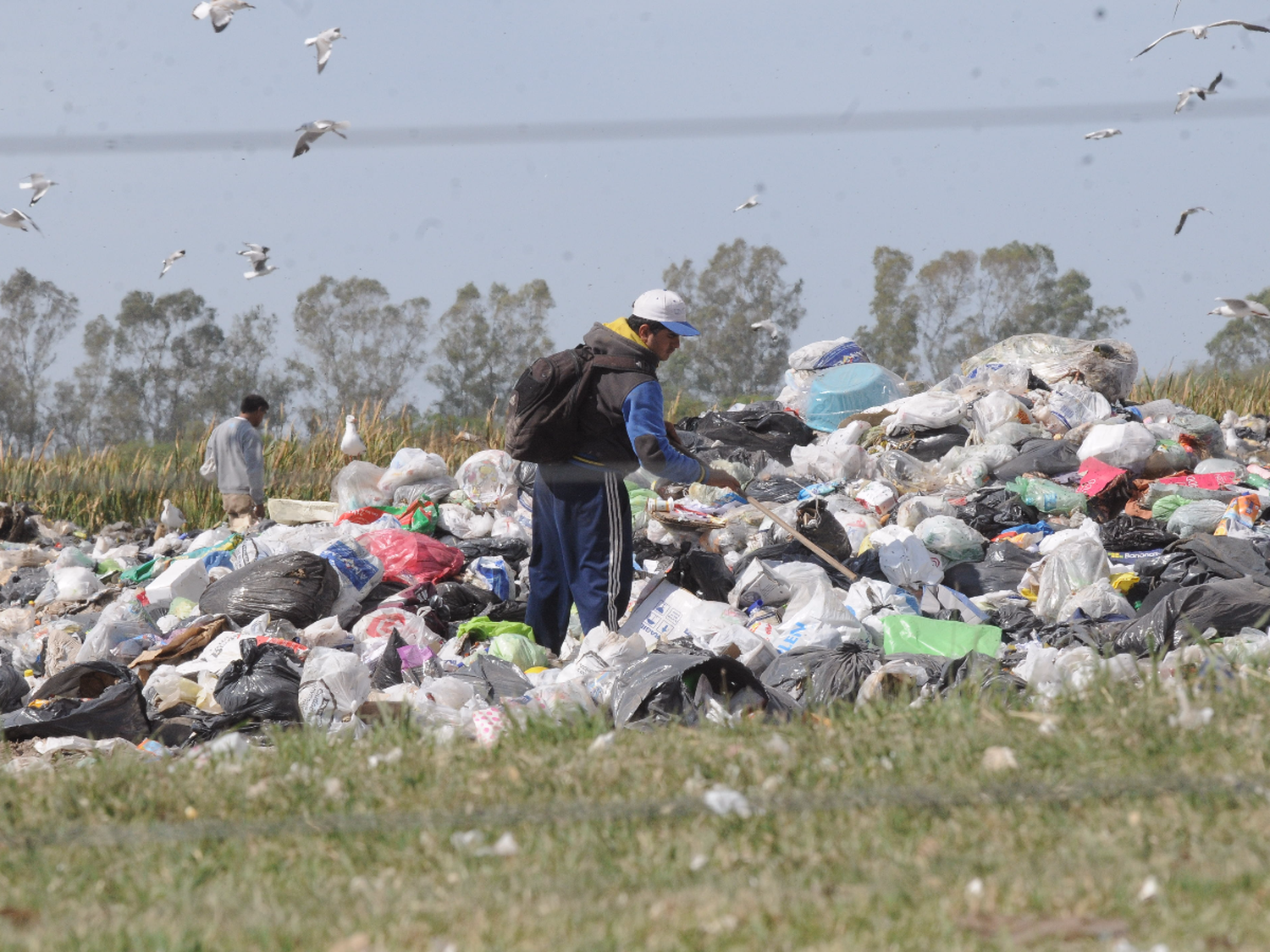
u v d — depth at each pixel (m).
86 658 26.44
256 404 46.03
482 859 12.20
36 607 34.16
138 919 10.91
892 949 9.61
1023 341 49.75
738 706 17.95
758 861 11.77
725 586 26.66
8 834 13.31
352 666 21.11
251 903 11.30
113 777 15.12
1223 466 37.53
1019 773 13.43
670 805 13.09
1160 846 11.38
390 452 55.19
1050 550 29.88
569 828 12.78
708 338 109.81
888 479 37.62
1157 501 33.50
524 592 31.02
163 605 30.66
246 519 44.09
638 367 22.86
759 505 25.50
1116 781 12.84
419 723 18.52
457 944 10.11
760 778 13.88
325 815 13.48
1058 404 42.78
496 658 23.03
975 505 34.03
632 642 21.31
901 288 128.25
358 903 11.19
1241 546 27.14
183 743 20.86
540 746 15.89
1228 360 61.53
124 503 54.12
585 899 11.04
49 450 57.66
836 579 28.42
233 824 13.30
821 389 45.50
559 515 23.33
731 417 43.38
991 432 39.97
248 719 20.97
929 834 12.15
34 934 10.62
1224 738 13.89
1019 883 10.73
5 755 19.61
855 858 11.64
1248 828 11.57
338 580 27.78
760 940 9.88
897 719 16.06
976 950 9.54
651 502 33.09
